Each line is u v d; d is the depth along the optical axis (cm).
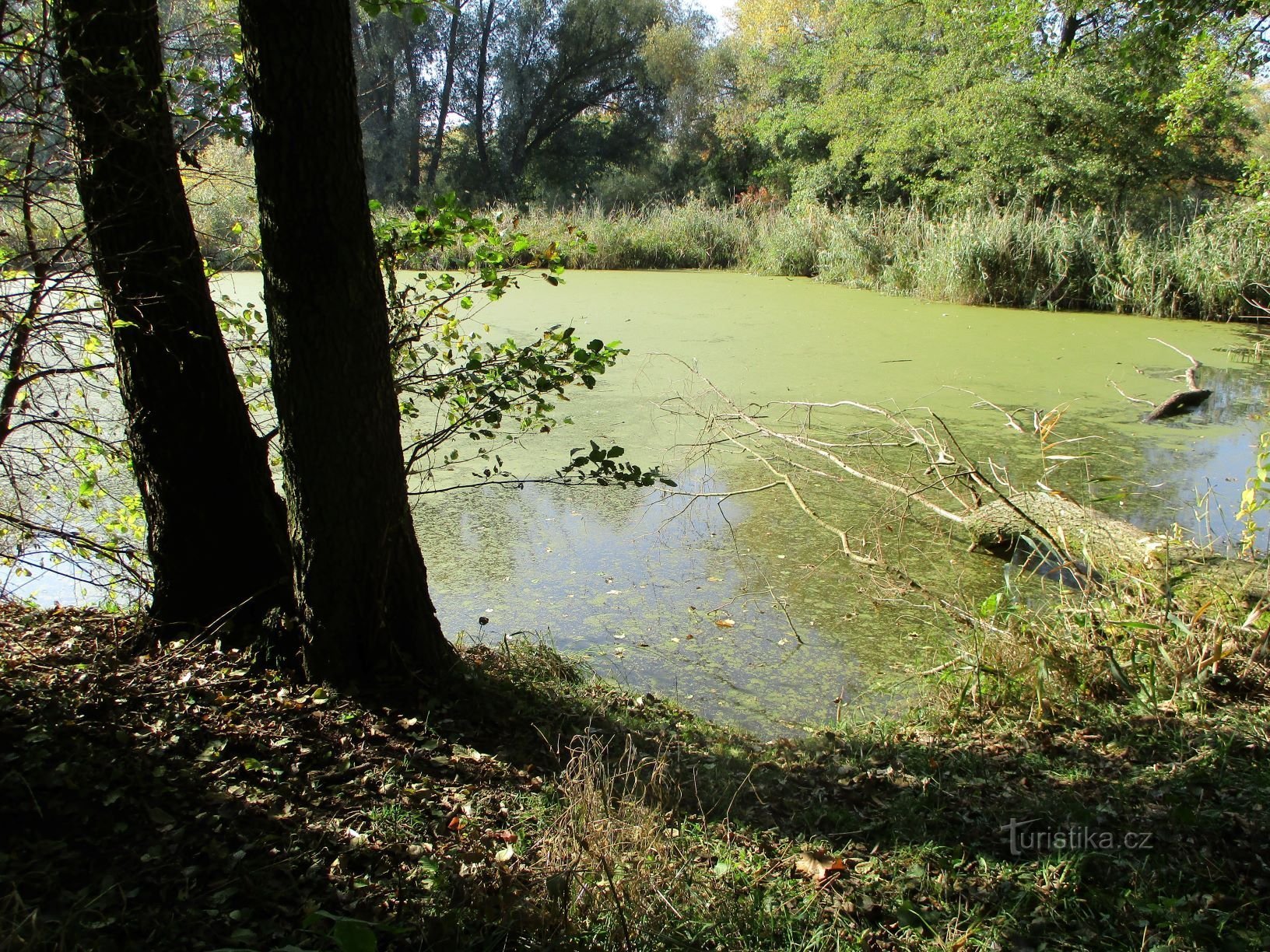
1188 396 880
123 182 327
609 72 3244
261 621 367
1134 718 365
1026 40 1503
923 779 326
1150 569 461
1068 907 249
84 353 424
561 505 652
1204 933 231
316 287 314
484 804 285
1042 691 379
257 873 235
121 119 307
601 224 2016
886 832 289
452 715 344
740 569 557
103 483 612
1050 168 1648
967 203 1714
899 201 1825
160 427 356
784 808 306
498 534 605
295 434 329
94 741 279
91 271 341
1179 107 1082
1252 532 470
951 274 1462
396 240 389
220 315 408
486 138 3222
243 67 306
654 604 514
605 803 270
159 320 343
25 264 327
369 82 2742
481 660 410
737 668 448
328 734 314
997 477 691
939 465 680
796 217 1919
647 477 399
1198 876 259
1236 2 802
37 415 409
